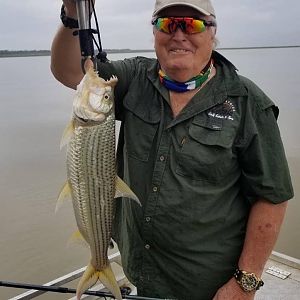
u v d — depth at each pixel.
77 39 0.79
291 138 4.27
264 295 1.19
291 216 2.51
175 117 0.77
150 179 0.78
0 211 2.74
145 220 0.78
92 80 0.71
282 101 7.27
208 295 0.81
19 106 8.58
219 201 0.77
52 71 0.84
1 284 0.88
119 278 1.22
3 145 4.63
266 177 0.75
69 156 0.72
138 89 0.82
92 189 0.73
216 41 0.80
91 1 0.72
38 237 2.41
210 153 0.75
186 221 0.76
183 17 0.73
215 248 0.78
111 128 0.72
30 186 3.17
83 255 2.29
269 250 0.78
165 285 0.82
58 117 6.78
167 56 0.75
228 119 0.75
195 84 0.77
